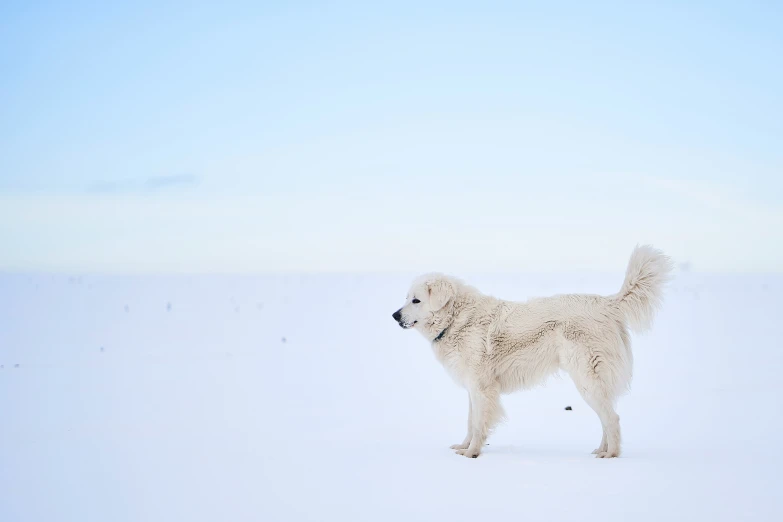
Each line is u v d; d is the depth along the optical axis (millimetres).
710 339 16859
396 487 4531
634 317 6117
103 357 14656
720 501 3904
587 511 3816
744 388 9562
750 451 5555
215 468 5211
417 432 7184
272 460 5488
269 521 3834
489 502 4090
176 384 11094
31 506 4238
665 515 3684
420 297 6766
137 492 4531
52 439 6602
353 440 6609
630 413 7996
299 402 9383
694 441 6188
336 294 41781
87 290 45656
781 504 3814
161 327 21453
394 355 15367
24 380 11445
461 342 6473
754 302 30391
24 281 61656
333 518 3861
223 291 45750
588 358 5883
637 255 6137
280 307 30469
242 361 14133
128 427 7375
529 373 6297
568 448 6172
